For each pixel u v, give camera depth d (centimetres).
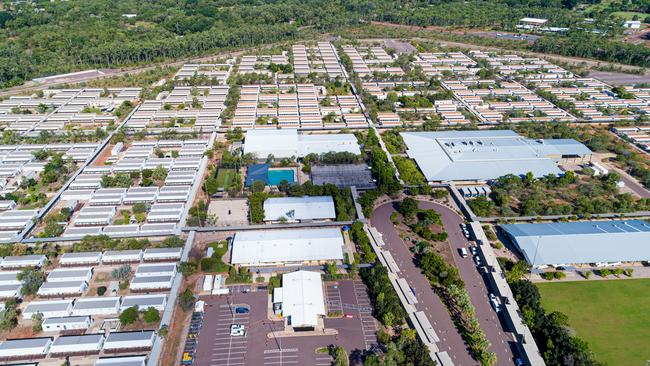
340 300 15388
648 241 17400
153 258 17012
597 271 16812
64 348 13312
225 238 18262
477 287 16050
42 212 19638
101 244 17600
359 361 13262
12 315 14275
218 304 15200
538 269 16762
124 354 13438
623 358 13412
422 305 15225
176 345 13712
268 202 19850
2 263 16550
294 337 14025
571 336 13562
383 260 17038
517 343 13850
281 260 16700
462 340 13975
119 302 14975
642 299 15538
